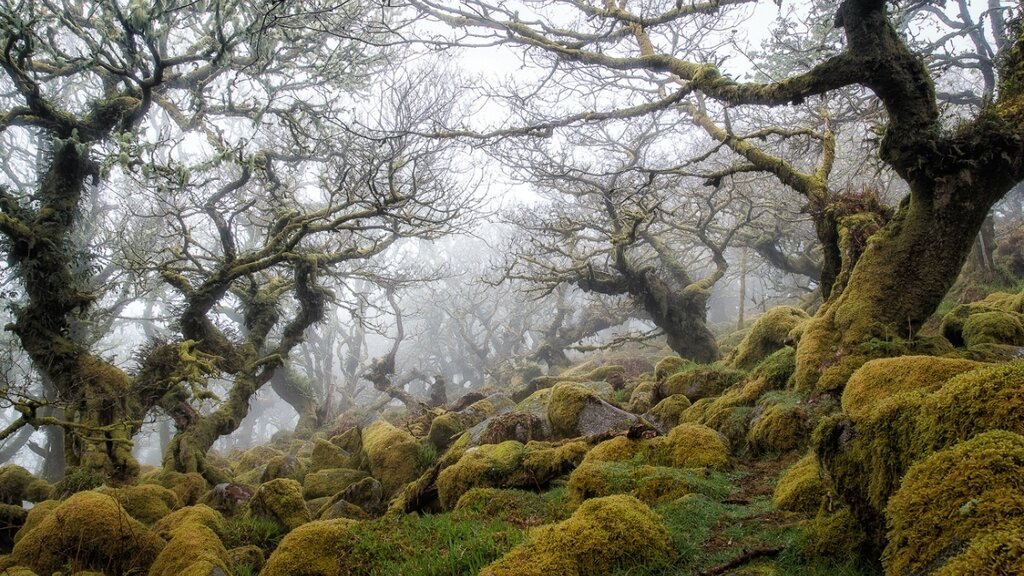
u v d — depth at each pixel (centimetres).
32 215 1359
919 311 762
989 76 1530
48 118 1312
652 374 1619
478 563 484
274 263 1445
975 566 204
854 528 371
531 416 994
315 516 949
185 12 1330
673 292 1948
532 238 1912
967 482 238
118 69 1166
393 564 551
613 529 421
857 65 718
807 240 2156
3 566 671
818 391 714
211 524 788
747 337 1131
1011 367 288
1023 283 1511
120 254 1894
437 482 811
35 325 1320
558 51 1073
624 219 1642
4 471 1304
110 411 1288
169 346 1397
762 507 499
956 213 742
